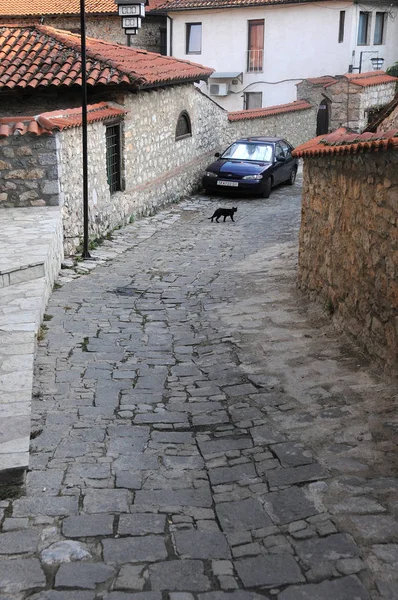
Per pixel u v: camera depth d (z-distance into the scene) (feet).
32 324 21.07
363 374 18.40
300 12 97.66
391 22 103.45
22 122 34.78
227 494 12.94
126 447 15.06
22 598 9.93
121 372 20.13
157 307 27.81
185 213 53.67
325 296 24.18
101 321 25.48
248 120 76.74
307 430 15.55
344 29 95.55
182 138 59.88
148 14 104.42
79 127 37.83
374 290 18.89
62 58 48.08
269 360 20.51
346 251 21.50
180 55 106.52
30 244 28.48
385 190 17.93
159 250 40.06
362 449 14.32
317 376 18.75
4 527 11.72
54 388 18.63
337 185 22.43
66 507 12.37
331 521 11.77
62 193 35.81
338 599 9.83
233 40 102.94
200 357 21.58
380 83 83.66
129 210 48.42
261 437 15.42
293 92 101.24
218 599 9.89
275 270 33.06
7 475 12.76
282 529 11.65
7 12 98.89
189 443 15.33
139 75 45.96
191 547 11.16
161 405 17.63
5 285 25.11
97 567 10.62
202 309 27.37
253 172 59.41
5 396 15.93
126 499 12.73
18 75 46.62
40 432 15.72
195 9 102.17
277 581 10.27
